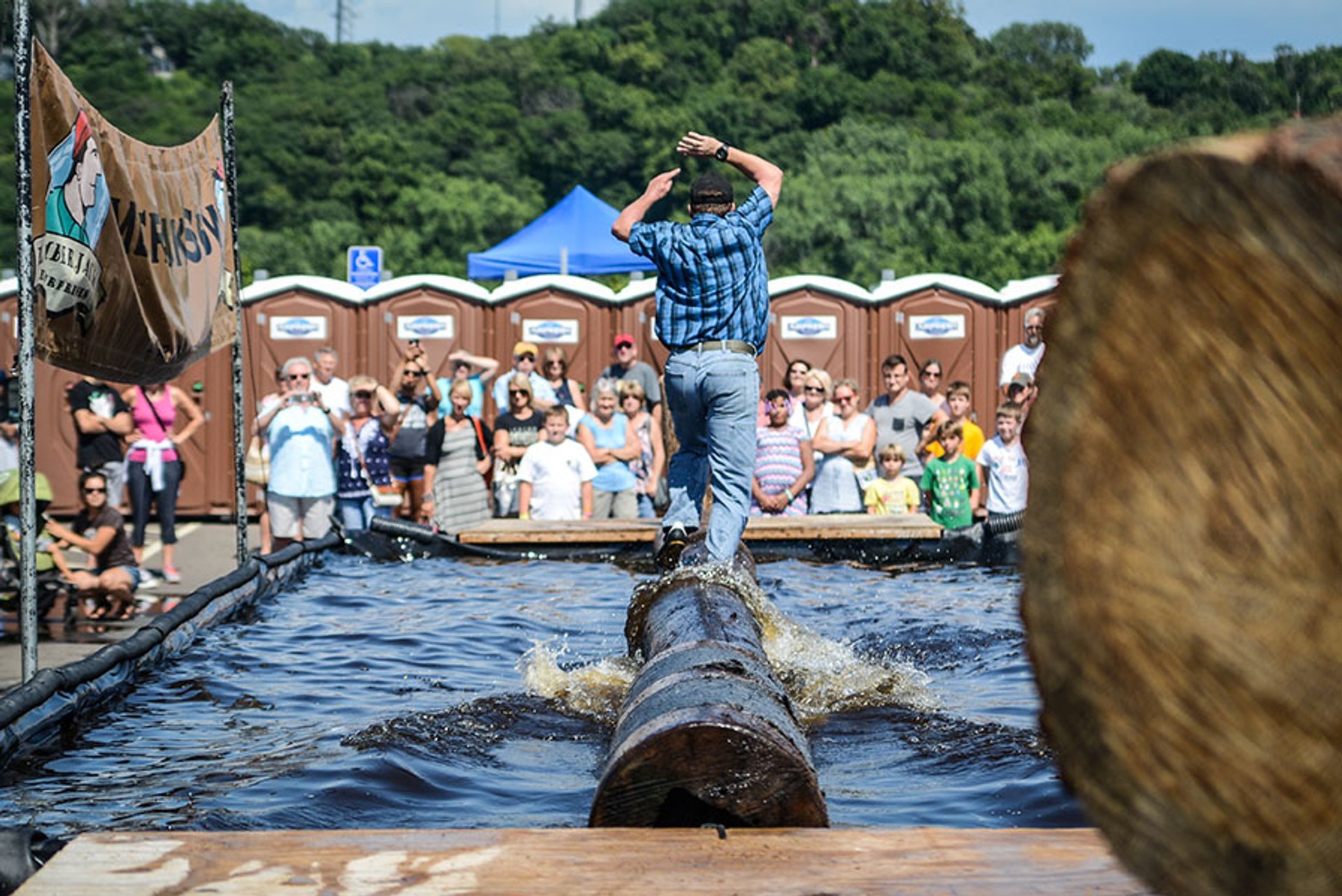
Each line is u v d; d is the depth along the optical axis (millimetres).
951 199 92000
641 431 11852
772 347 15352
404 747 4168
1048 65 140875
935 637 6324
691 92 113125
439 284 15234
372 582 8453
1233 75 114312
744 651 3855
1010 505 10141
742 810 2709
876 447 12188
